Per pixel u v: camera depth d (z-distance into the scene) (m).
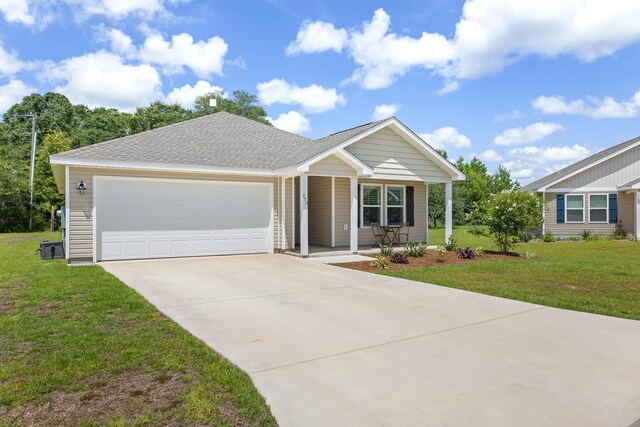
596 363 3.99
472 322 5.46
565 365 3.94
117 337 4.60
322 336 4.82
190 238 12.23
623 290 7.73
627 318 5.73
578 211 21.47
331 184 15.20
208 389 3.33
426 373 3.74
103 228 11.10
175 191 11.98
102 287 7.39
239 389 3.34
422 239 17.23
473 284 8.29
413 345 4.52
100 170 10.98
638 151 21.41
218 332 4.94
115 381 3.46
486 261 11.99
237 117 18.03
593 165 21.25
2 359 3.93
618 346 4.50
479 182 44.88
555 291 7.62
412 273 9.67
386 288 7.82
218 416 2.92
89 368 3.71
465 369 3.84
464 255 12.53
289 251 13.60
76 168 10.71
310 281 8.52
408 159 15.29
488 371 3.79
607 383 3.52
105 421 2.82
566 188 21.44
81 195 10.80
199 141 14.19
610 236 20.67
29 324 5.07
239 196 12.95
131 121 42.19
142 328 4.99
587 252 14.80
